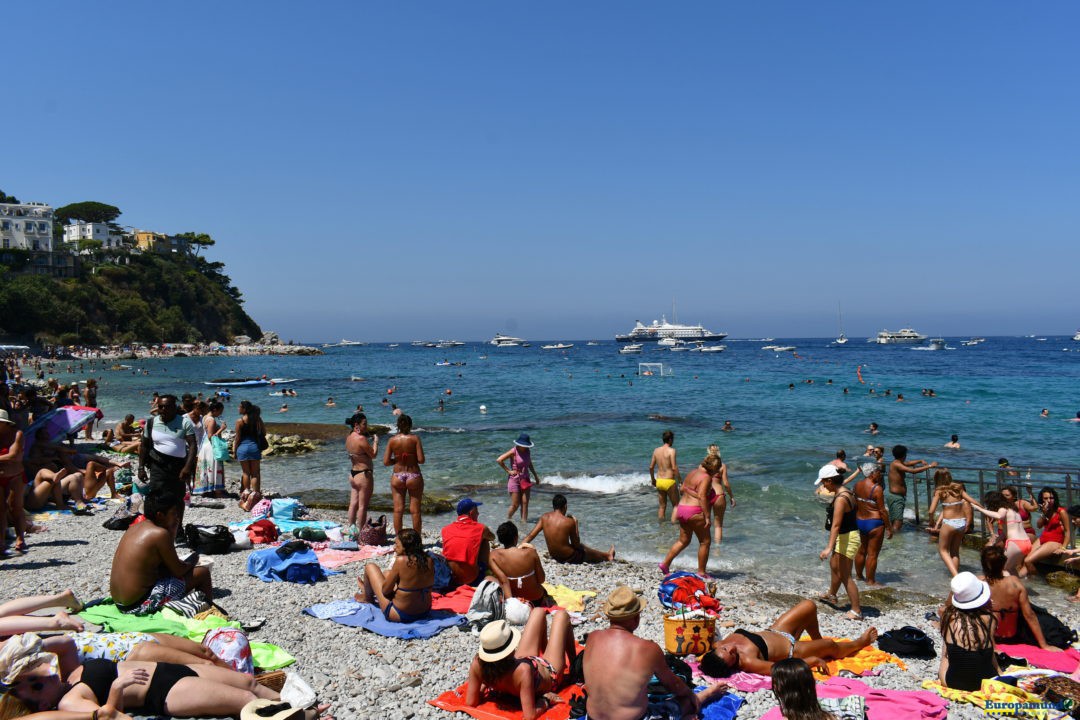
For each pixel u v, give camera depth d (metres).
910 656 7.29
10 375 35.97
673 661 6.36
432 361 129.50
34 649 4.91
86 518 12.62
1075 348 174.12
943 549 10.36
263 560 9.69
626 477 19.62
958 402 42.66
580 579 10.20
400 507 11.52
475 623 7.50
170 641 5.73
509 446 25.84
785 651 6.76
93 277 138.75
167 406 10.15
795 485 18.12
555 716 5.59
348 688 6.26
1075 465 21.95
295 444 25.30
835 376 71.00
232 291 190.25
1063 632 7.46
